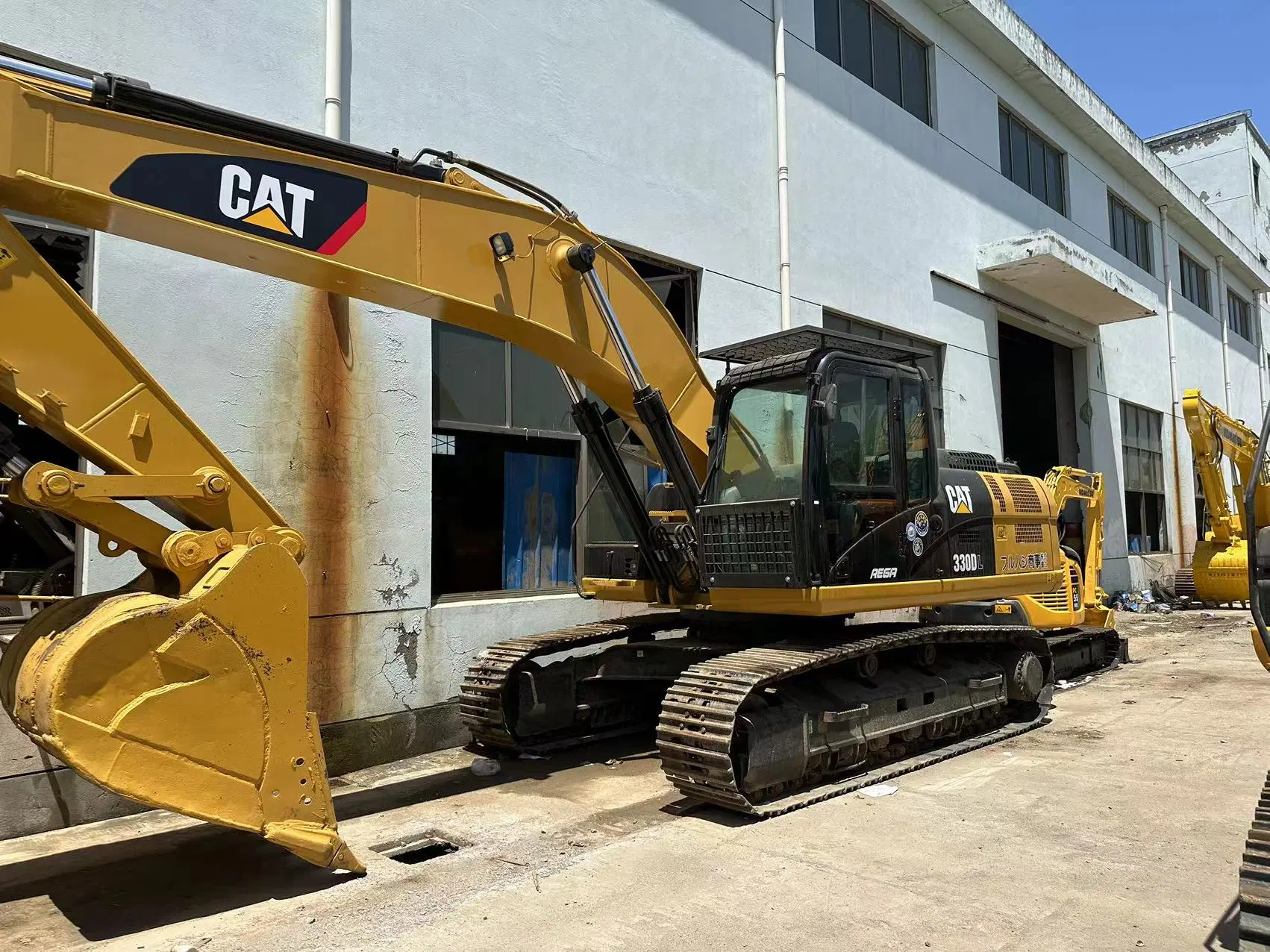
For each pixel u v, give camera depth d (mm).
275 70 6207
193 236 3961
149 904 4027
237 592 3842
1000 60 14812
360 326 6574
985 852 4453
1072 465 17266
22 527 5305
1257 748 6469
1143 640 12508
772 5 10469
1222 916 3705
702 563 5816
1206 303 24438
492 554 7898
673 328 6055
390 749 6535
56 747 3377
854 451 5801
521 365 7883
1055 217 16406
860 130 11719
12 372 3592
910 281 12453
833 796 5438
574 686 6770
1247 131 27609
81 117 3648
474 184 5047
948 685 6512
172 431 3986
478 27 7387
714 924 3678
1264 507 4254
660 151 8922
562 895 3992
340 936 3635
